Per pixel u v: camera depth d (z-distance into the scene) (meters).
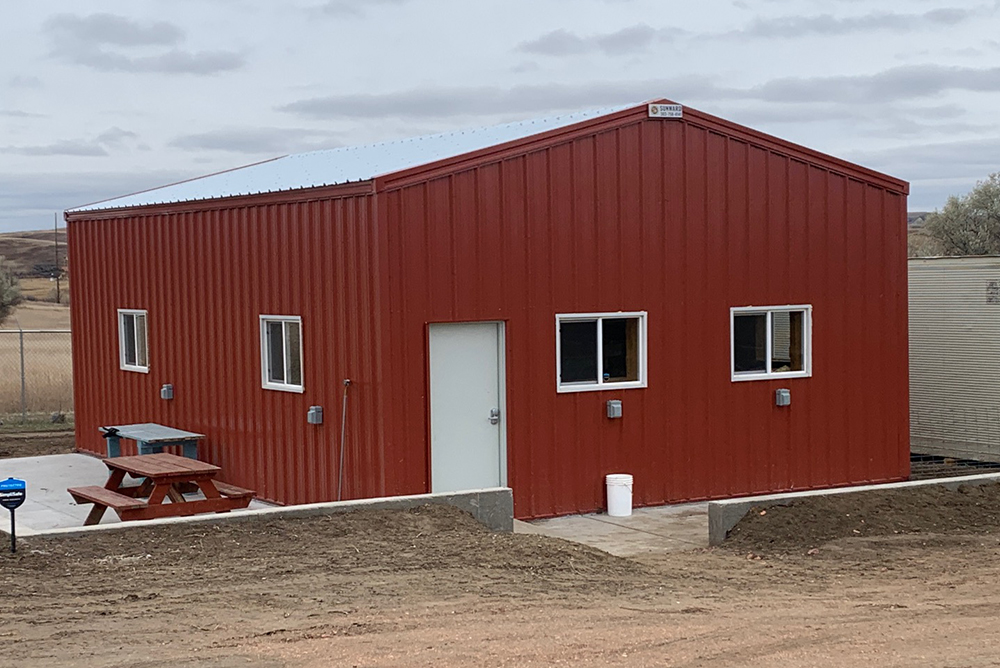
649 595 9.42
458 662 7.09
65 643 7.45
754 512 12.40
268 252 14.73
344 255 13.41
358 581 9.34
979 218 40.31
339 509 11.38
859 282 16.38
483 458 13.73
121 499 12.45
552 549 10.75
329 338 13.73
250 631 7.79
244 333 15.27
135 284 17.78
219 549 10.16
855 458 16.34
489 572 9.85
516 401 13.83
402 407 13.05
